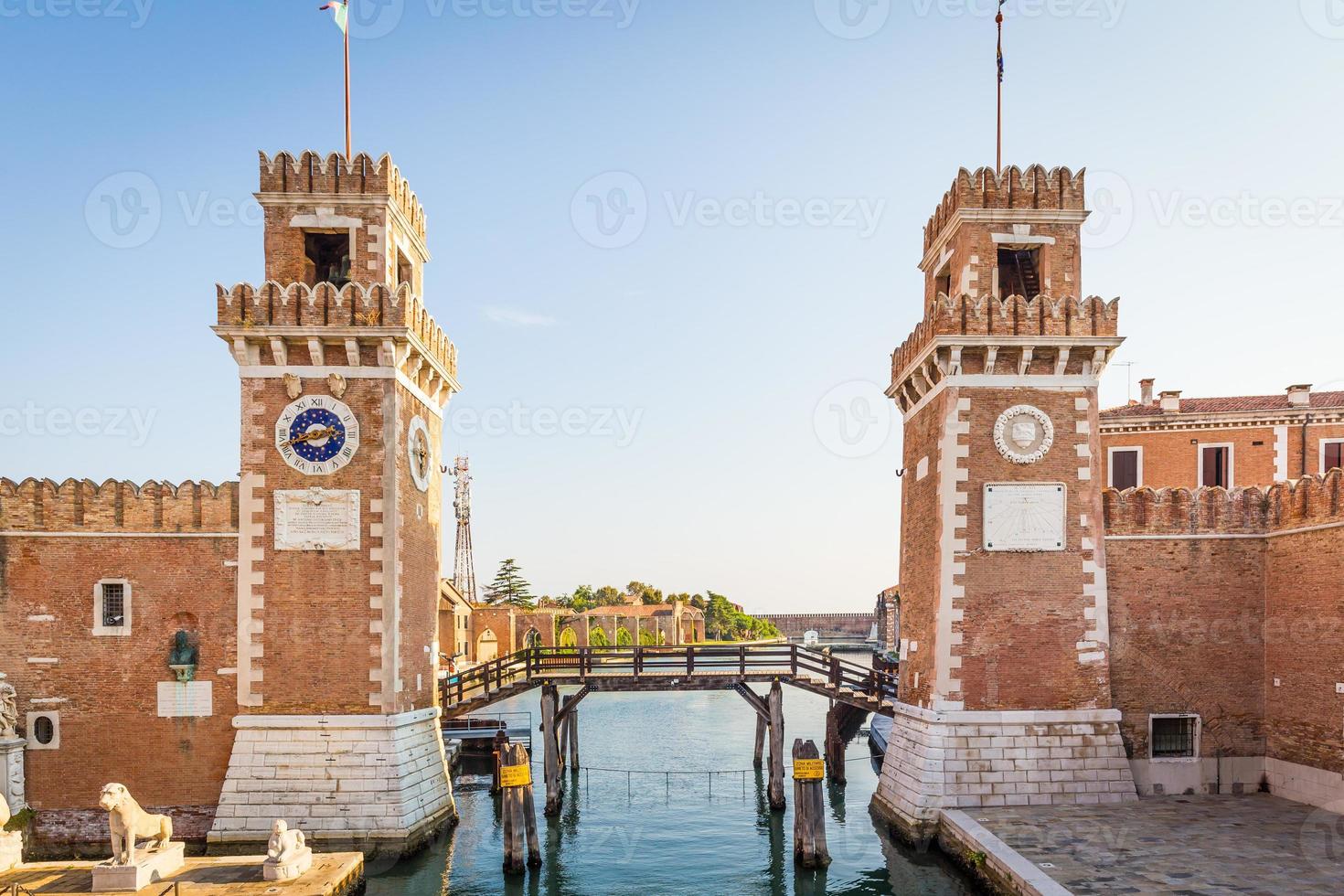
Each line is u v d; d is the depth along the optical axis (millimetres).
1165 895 20922
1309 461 39438
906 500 34969
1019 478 30188
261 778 28312
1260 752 31016
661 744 55062
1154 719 30797
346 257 34469
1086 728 29391
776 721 36375
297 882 23297
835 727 40375
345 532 29438
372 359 30062
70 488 30438
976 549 29875
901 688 33656
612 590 170500
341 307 29750
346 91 33062
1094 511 30266
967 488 30031
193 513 30453
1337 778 27500
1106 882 21719
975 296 31344
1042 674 29578
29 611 30109
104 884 22562
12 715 29562
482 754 47062
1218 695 31062
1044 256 31859
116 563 30328
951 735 29094
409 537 30750
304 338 29484
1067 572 29984
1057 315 30312
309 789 28141
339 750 28516
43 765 29719
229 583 30234
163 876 23641
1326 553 28203
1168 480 40719
